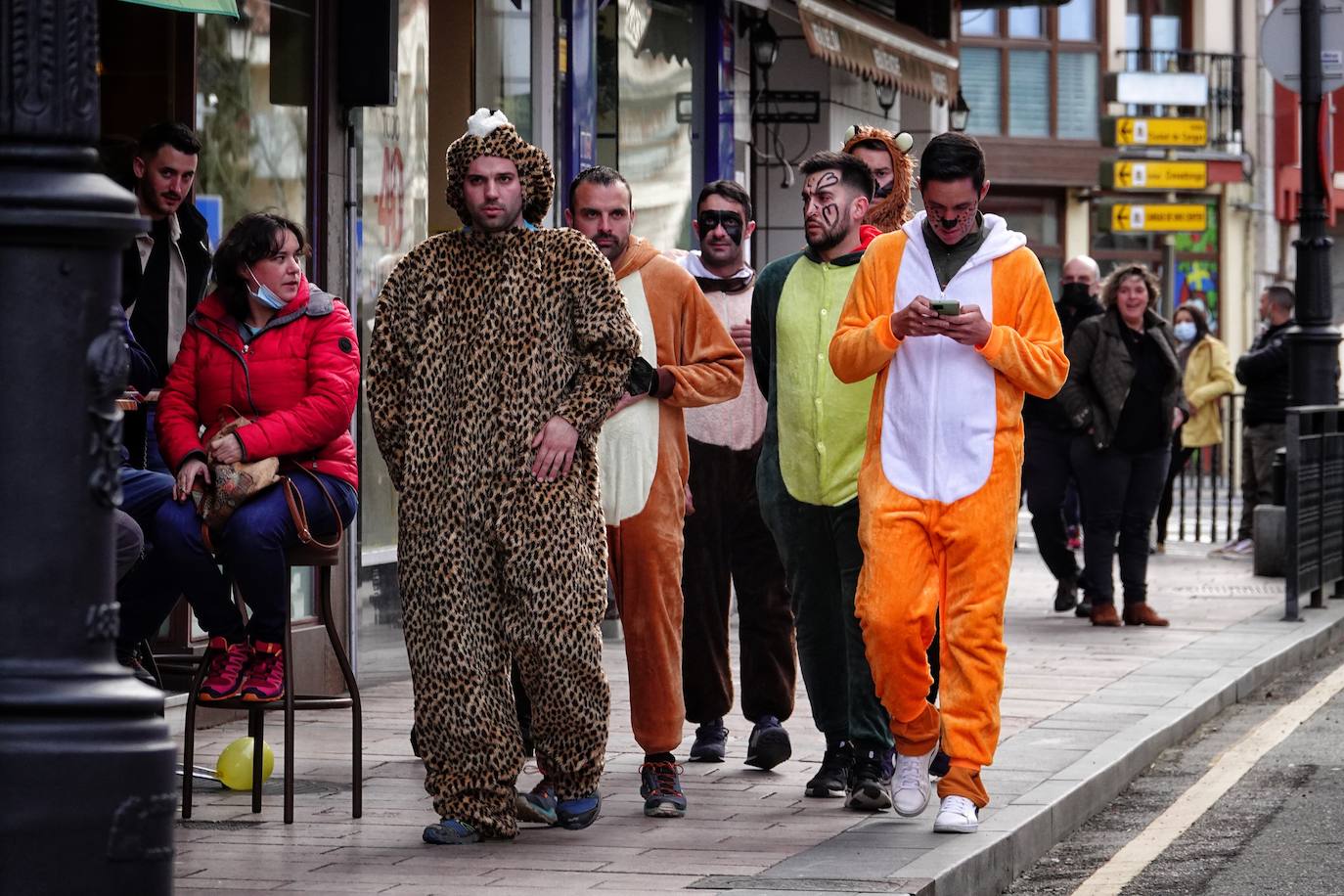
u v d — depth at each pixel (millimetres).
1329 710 16641
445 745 10516
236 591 13234
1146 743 14195
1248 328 55875
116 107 15188
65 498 7199
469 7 18859
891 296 11047
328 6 16281
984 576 10797
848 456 11609
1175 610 22500
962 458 10781
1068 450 21938
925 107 32781
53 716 7145
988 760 10898
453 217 18984
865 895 9320
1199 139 52219
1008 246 10930
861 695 11531
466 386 10398
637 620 11477
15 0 7172
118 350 7277
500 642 10500
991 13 51531
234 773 12055
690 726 14820
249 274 11227
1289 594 21578
